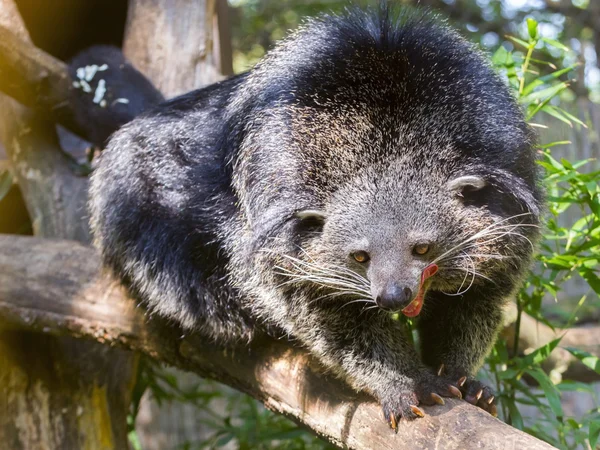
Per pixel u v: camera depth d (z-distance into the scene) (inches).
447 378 99.5
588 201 113.0
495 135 95.4
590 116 217.3
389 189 91.8
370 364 97.5
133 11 177.8
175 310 117.3
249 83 107.7
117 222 122.7
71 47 193.9
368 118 93.0
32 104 159.3
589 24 299.9
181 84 170.4
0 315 135.4
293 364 107.1
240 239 107.3
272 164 97.1
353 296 98.3
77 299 130.0
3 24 151.5
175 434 239.5
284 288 100.3
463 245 95.6
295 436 142.7
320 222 96.5
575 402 213.0
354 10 105.1
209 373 119.9
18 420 142.4
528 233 99.6
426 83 94.1
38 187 161.8
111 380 147.9
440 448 84.2
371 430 93.0
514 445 76.5
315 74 96.8
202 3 177.3
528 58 122.3
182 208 116.7
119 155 125.5
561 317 197.6
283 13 336.2
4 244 139.9
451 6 303.0
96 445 144.2
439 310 108.1
